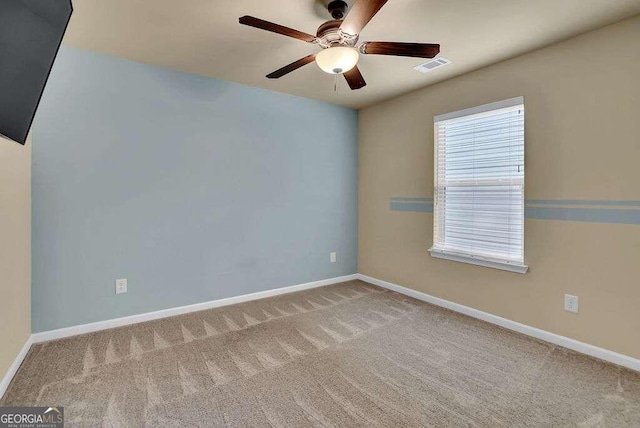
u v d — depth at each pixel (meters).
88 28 2.21
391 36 2.30
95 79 2.60
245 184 3.40
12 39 1.10
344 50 1.92
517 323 2.70
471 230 3.07
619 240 2.16
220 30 2.23
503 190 2.81
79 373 2.04
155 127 2.87
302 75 3.09
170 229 2.98
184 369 2.10
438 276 3.34
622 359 2.14
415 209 3.55
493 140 2.87
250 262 3.46
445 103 3.20
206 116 3.13
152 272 2.90
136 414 1.67
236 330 2.71
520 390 1.89
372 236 4.12
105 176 2.66
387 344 2.47
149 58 2.70
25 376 1.99
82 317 2.60
